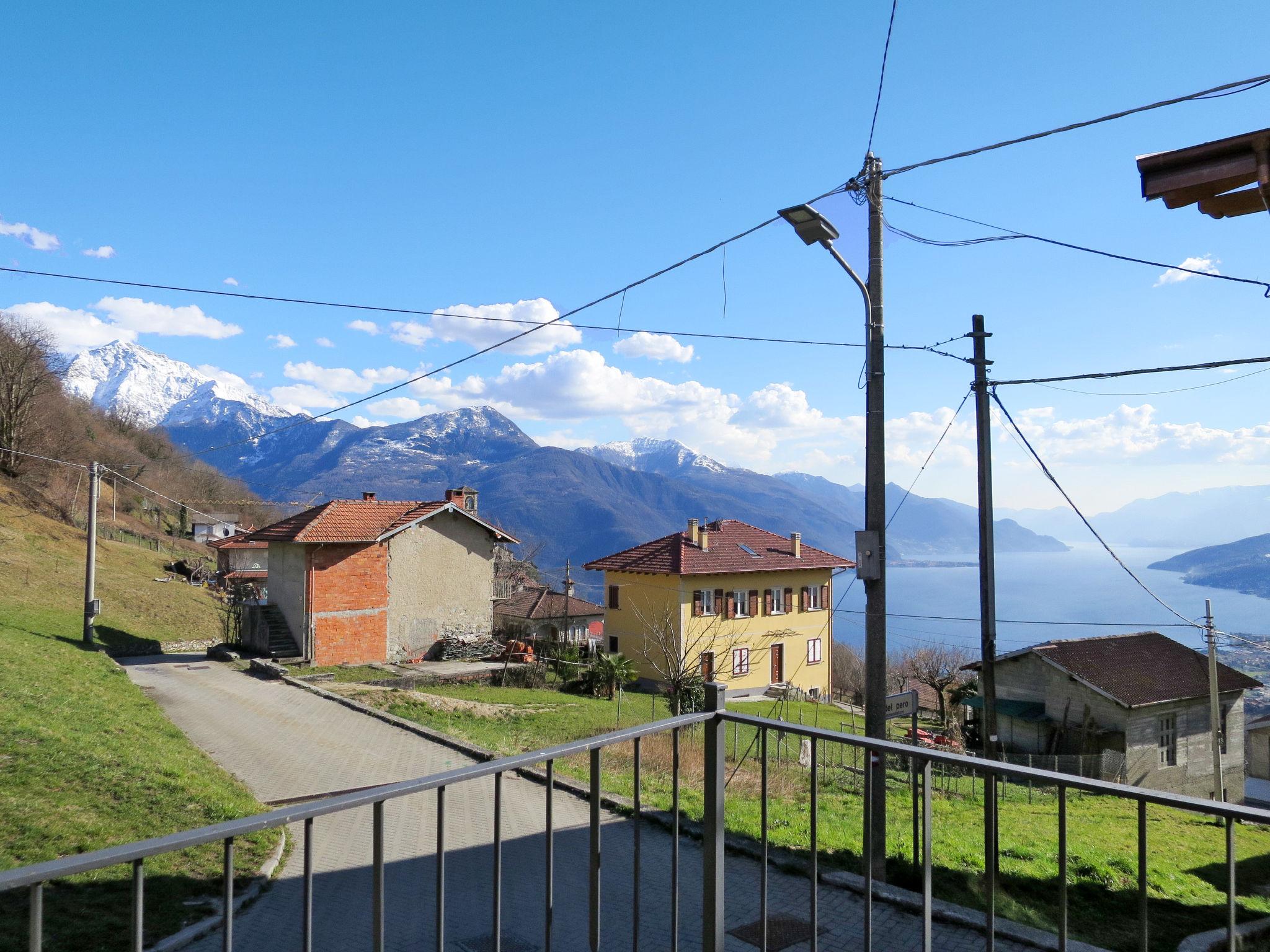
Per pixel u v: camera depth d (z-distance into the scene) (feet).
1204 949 22.67
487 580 102.06
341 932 21.04
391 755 44.45
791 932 20.97
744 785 41.65
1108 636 91.91
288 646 88.17
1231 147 15.96
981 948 20.04
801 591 132.36
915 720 30.71
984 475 42.73
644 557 127.24
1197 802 8.27
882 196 30.14
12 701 40.01
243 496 305.73
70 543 137.90
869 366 30.27
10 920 18.83
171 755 37.65
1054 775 9.27
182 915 20.88
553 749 10.39
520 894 23.80
